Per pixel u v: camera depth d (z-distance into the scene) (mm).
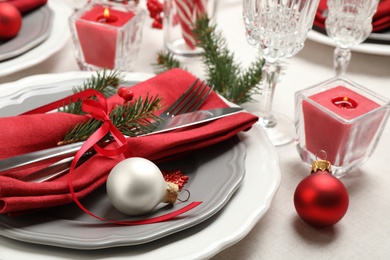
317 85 575
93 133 501
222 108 564
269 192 497
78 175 473
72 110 548
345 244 503
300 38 587
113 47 672
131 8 702
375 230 519
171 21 740
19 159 471
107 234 438
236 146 536
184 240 449
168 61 686
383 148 616
